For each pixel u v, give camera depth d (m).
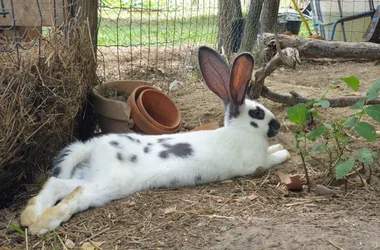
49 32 1.44
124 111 1.54
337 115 1.74
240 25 2.63
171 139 1.33
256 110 1.37
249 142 1.34
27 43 1.40
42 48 1.37
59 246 1.06
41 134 1.36
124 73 2.15
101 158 1.26
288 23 3.32
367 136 1.19
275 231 1.03
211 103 1.90
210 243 1.02
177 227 1.09
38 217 1.13
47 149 1.42
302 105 1.25
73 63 1.42
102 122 1.61
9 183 1.38
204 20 2.57
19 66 1.29
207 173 1.30
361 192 1.24
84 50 1.49
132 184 1.24
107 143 1.29
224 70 1.38
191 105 1.90
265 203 1.19
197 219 1.11
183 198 1.22
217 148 1.31
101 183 1.21
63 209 1.13
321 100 1.28
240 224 1.08
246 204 1.18
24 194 1.36
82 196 1.17
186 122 1.77
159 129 1.54
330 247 0.97
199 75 2.26
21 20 1.52
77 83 1.43
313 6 3.46
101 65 2.13
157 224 1.11
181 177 1.28
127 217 1.14
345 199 1.20
